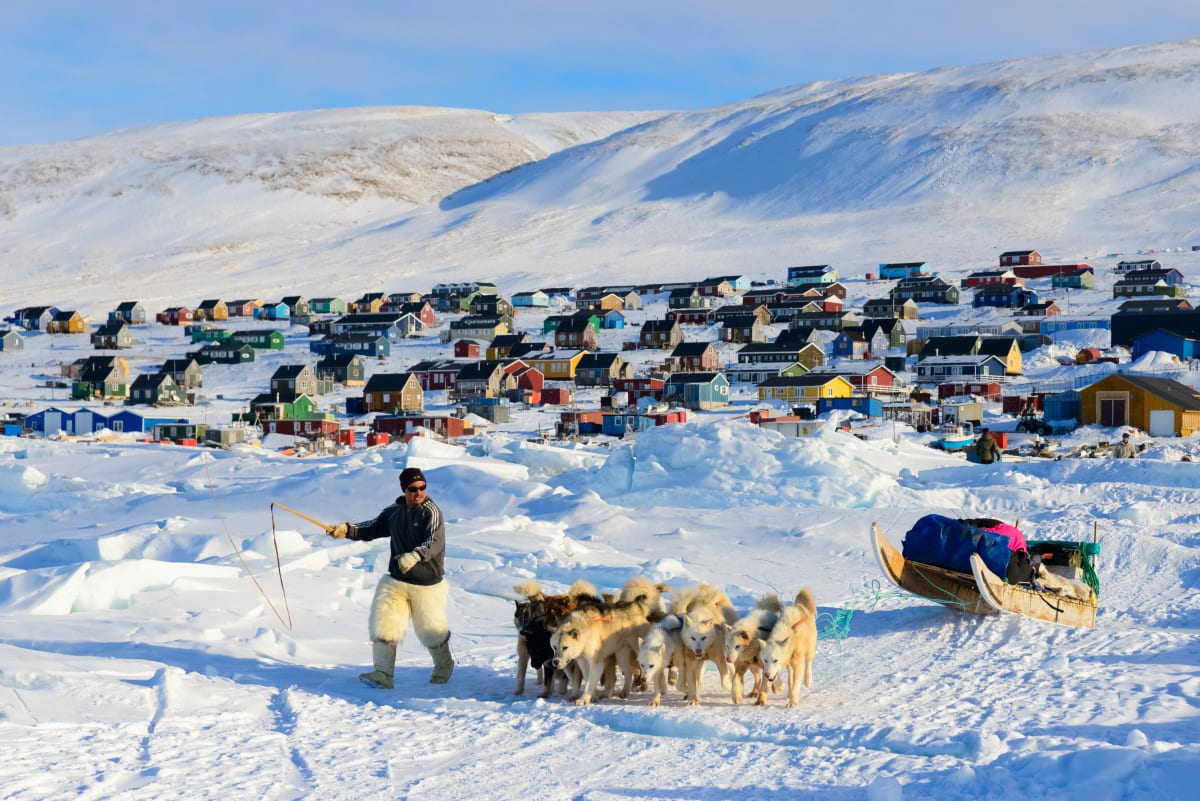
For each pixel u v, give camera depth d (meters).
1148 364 85.44
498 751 8.25
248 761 7.76
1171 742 8.04
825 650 12.51
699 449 27.98
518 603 10.41
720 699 10.20
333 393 110.06
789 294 141.88
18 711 8.51
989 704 9.63
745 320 128.50
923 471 30.67
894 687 10.50
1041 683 10.51
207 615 13.00
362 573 16.56
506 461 33.94
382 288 178.00
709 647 9.97
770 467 27.00
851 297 145.38
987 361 97.38
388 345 128.88
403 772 7.68
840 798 7.07
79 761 7.47
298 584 15.24
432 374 109.44
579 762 7.97
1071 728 8.63
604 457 33.62
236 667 10.87
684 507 25.86
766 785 7.36
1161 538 20.14
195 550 18.00
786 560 19.17
